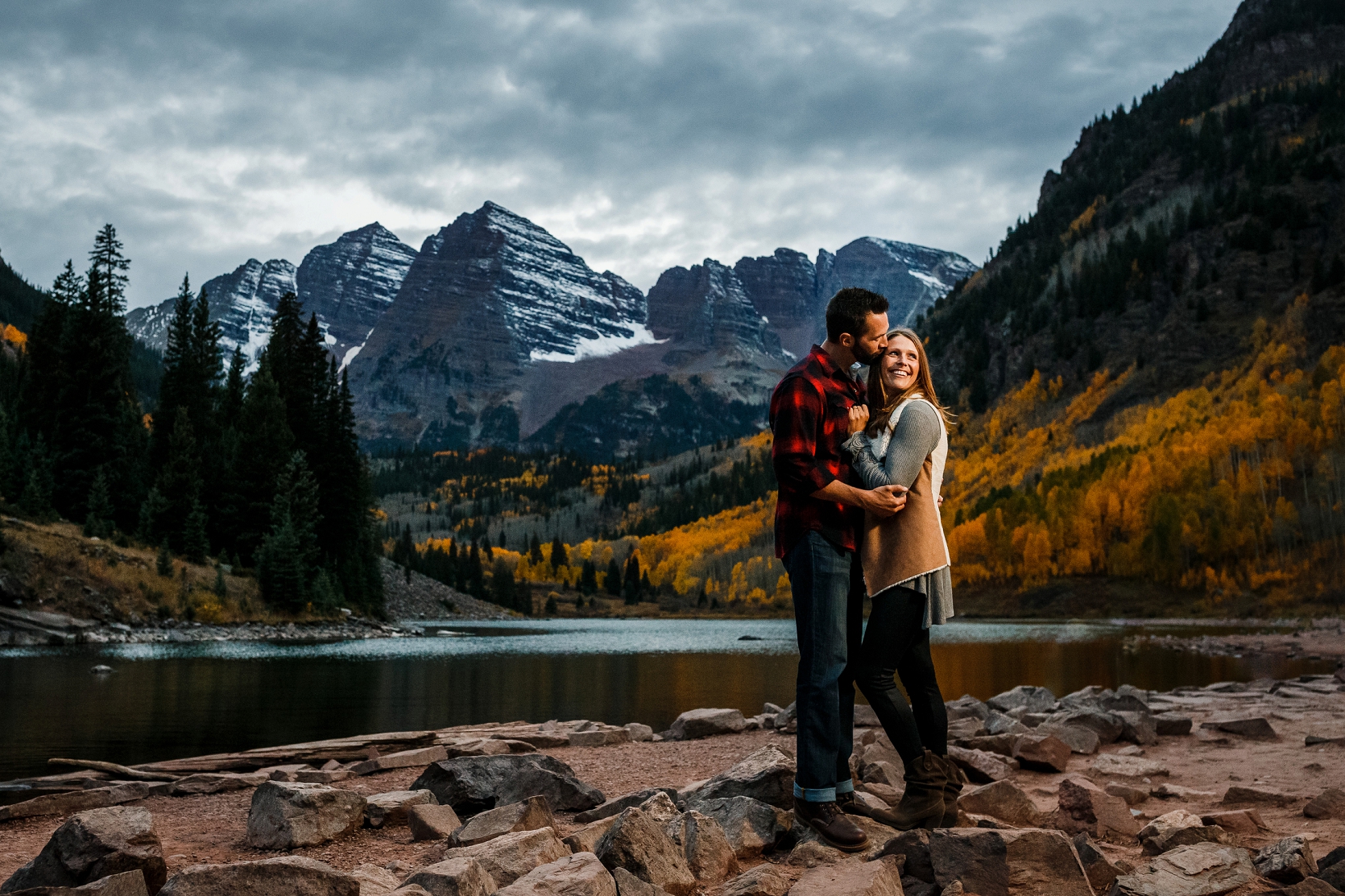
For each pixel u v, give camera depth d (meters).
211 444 62.47
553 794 5.33
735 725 9.69
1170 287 196.12
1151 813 5.39
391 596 99.00
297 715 14.50
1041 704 10.54
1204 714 10.39
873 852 4.00
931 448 4.23
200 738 11.59
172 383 67.19
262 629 46.81
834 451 4.30
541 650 42.09
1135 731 8.20
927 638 4.52
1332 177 197.50
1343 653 31.80
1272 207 193.00
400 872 3.94
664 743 9.04
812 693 4.22
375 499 73.19
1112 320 199.00
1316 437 105.50
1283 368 136.25
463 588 143.12
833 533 4.23
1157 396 162.50
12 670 22.91
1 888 3.67
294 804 4.49
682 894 3.61
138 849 3.63
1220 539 95.19
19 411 57.81
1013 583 110.94
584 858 3.41
